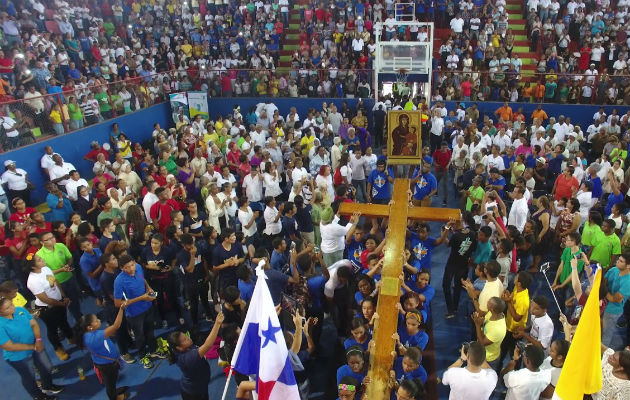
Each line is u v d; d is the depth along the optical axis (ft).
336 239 27.50
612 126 50.62
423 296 21.72
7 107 38.88
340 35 70.33
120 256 22.34
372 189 35.19
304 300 22.82
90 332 20.18
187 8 74.74
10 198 37.60
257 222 37.19
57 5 62.80
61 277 25.22
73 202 36.06
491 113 60.39
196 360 18.38
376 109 57.93
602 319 21.93
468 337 25.77
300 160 37.96
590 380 12.59
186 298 29.09
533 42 70.59
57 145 43.06
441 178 42.32
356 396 17.28
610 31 69.15
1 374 24.48
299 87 64.18
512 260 26.09
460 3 72.02
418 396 16.38
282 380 14.75
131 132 54.44
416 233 25.61
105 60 62.44
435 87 61.52
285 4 75.20
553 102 59.72
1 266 29.76
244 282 23.09
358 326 18.85
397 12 72.59
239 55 71.61
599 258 25.40
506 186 41.19
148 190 33.01
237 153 44.34
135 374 23.81
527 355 16.33
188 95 61.16
